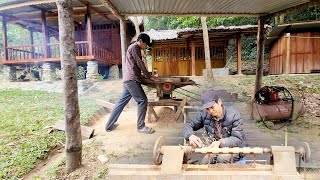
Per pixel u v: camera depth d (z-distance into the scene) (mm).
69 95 3893
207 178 1996
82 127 5695
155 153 2232
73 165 3990
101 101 8195
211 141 3207
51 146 4996
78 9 15055
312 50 14242
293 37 14305
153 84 6773
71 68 3885
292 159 2082
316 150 4781
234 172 2055
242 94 10562
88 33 14281
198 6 7414
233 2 6984
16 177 3906
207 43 13633
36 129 5805
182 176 2004
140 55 5480
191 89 11641
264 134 5910
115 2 6859
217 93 3176
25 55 16391
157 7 7512
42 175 3961
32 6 14055
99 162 4273
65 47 3828
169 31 16953
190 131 3105
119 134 5715
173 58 18656
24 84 13953
